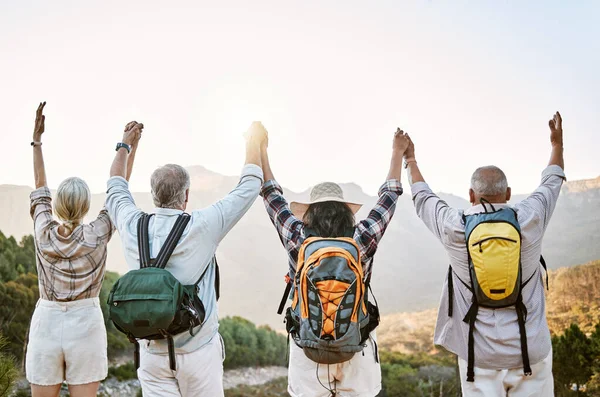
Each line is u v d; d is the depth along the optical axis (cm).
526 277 278
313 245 263
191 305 257
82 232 326
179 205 284
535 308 279
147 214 285
